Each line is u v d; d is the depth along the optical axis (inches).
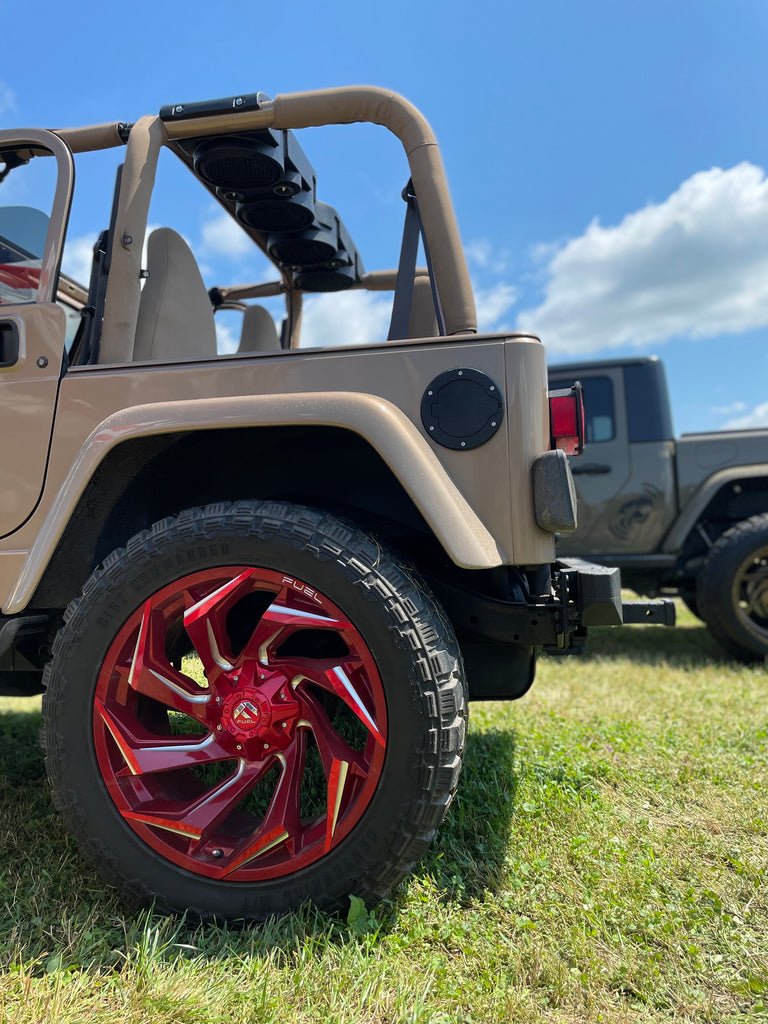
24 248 81.4
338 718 89.2
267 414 64.6
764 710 136.4
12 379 76.2
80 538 75.0
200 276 99.1
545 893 68.3
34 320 76.2
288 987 53.5
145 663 65.5
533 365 67.3
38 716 143.2
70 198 80.6
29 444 74.9
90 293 84.7
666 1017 52.4
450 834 79.4
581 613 72.0
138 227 78.9
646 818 84.1
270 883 61.6
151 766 64.1
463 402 66.6
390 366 68.3
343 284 135.6
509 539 65.4
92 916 62.9
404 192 80.7
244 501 68.1
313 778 88.8
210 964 55.9
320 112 78.8
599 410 224.5
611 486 221.5
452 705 61.1
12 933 60.1
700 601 199.0
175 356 91.2
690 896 66.6
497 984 54.6
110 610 65.9
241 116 80.5
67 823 65.1
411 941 60.1
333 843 61.0
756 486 219.1
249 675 64.4
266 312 123.3
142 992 51.5
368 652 61.7
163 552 65.6
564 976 55.9
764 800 90.2
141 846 63.7
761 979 55.6
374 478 79.8
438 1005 52.2
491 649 80.7
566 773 96.5
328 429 72.7
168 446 70.8
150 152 80.1
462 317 75.5
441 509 62.0
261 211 105.0
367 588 62.0
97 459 66.6
